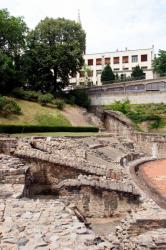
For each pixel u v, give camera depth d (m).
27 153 26.03
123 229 13.55
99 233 15.84
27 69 68.94
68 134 46.34
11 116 52.97
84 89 74.62
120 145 43.75
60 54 69.38
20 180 18.91
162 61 94.44
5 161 22.53
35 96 63.09
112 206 18.81
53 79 72.00
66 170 25.06
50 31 72.12
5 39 69.38
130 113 64.88
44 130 49.56
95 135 46.88
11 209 13.39
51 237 10.34
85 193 19.09
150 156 47.12
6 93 61.59
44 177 25.38
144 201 17.52
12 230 10.96
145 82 71.38
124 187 18.80
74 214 13.42
